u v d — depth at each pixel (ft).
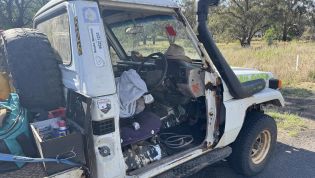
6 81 9.62
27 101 8.38
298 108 23.20
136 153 9.13
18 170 7.92
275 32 148.36
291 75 34.81
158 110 11.36
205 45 10.00
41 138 7.28
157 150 9.55
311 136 17.20
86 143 7.54
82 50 7.36
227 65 10.41
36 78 8.43
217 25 128.47
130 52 12.95
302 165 13.78
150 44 11.82
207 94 10.27
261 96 12.29
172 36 10.75
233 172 13.04
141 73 11.41
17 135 8.00
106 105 7.59
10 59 8.27
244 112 11.43
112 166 7.98
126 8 9.06
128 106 9.28
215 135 10.70
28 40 8.58
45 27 10.48
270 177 12.71
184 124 12.08
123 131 9.20
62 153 7.15
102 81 7.55
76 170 7.48
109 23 12.11
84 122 7.68
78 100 7.98
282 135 17.28
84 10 7.43
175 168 9.88
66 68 8.40
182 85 10.94
